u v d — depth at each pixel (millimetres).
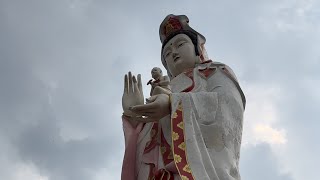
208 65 15594
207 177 12992
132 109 13719
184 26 16453
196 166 13156
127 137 15086
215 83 14906
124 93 15586
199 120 13992
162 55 16719
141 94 15539
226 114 14203
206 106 14188
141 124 15391
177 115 13867
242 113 14656
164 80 15203
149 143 14773
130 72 15711
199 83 15109
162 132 14570
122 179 14578
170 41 16312
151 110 13750
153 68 15492
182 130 13680
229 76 15125
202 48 16578
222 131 13953
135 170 14758
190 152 13359
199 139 13695
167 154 14070
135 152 14953
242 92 15031
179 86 15297
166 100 13938
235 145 14203
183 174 12953
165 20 16641
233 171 13680
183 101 14070
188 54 15969
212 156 13656
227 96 14445
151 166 14367
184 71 15914
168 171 13555
